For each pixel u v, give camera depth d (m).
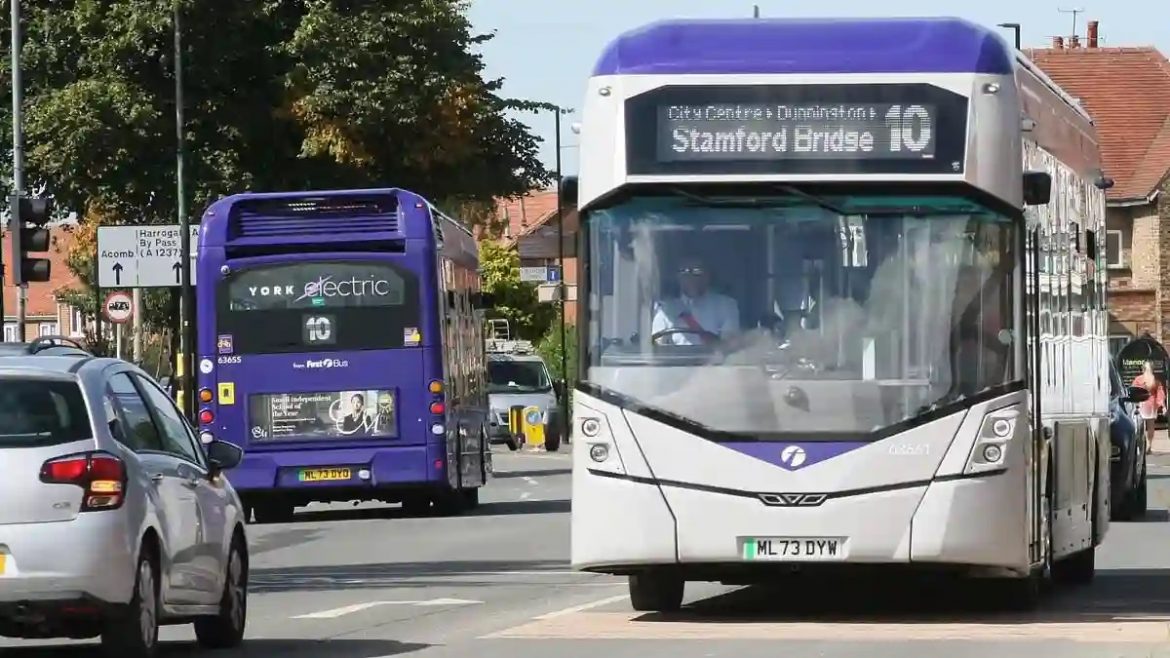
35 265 63.91
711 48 29.41
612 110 29.36
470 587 38.22
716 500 28.52
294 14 99.12
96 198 98.12
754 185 29.03
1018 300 28.73
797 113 29.08
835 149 29.00
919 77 29.03
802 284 28.84
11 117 98.81
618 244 29.19
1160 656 25.70
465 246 65.56
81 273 155.12
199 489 27.83
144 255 91.25
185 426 28.77
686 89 29.23
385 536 52.62
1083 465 35.91
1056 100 34.50
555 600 35.41
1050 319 32.03
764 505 28.45
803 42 29.41
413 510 63.19
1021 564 28.66
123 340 145.50
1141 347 122.00
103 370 26.47
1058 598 34.62
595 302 29.16
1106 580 38.50
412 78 97.19
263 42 98.44
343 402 57.88
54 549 24.72
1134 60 151.12
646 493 28.67
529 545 48.69
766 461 28.45
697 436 28.61
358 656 27.27
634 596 32.12
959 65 29.11
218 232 57.91
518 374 121.19
